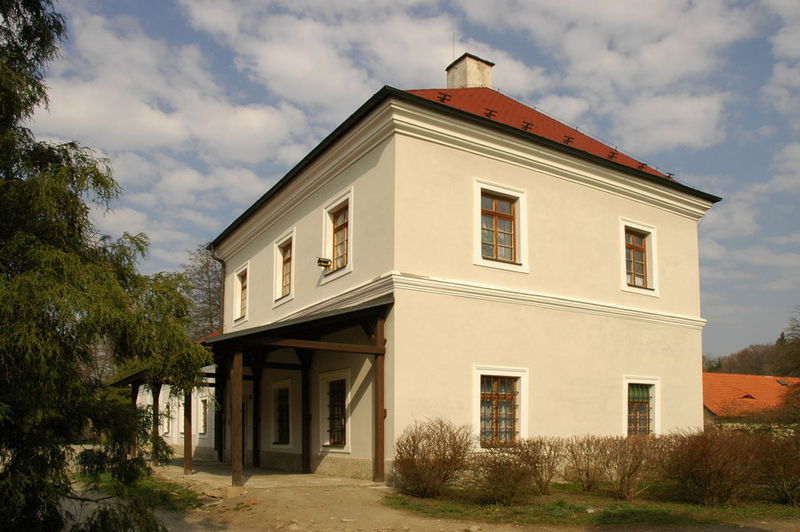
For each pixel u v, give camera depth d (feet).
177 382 22.74
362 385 41.81
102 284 19.90
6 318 17.80
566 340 46.65
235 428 35.76
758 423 46.11
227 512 30.73
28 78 21.08
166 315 21.85
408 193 40.96
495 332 42.96
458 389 40.57
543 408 44.50
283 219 58.39
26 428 18.19
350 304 44.19
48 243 19.99
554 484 39.73
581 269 48.75
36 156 21.12
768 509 32.76
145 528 21.20
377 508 31.09
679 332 54.80
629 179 52.39
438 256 41.50
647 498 35.29
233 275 72.23
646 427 51.52
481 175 44.37
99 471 20.72
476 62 62.85
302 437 47.78
